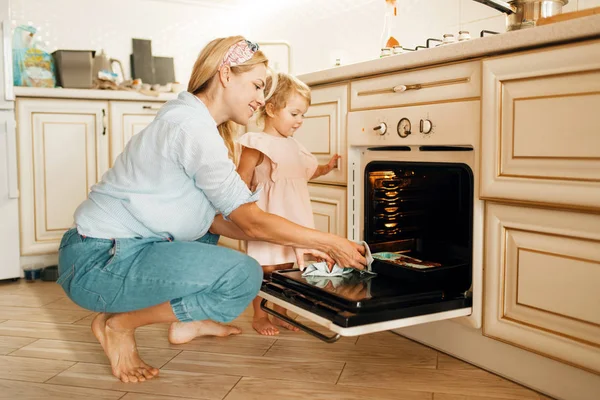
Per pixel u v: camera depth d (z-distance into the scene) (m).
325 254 1.62
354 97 1.99
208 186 1.41
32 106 2.90
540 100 1.35
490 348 1.60
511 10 1.71
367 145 1.93
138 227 1.46
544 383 1.45
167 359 1.73
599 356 1.27
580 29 1.26
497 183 1.46
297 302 1.53
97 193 1.48
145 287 1.42
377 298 1.42
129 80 3.51
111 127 3.09
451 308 1.53
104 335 1.60
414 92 1.73
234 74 1.49
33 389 1.51
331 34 3.12
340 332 1.32
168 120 1.41
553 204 1.33
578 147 1.27
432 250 1.88
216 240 1.91
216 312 1.46
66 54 3.18
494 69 1.45
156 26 3.86
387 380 1.57
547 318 1.38
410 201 1.99
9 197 2.79
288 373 1.62
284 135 2.01
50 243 3.00
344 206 2.07
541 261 1.39
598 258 1.26
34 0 3.47
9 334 1.99
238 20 4.12
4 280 2.89
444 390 1.50
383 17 2.74
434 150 1.71
